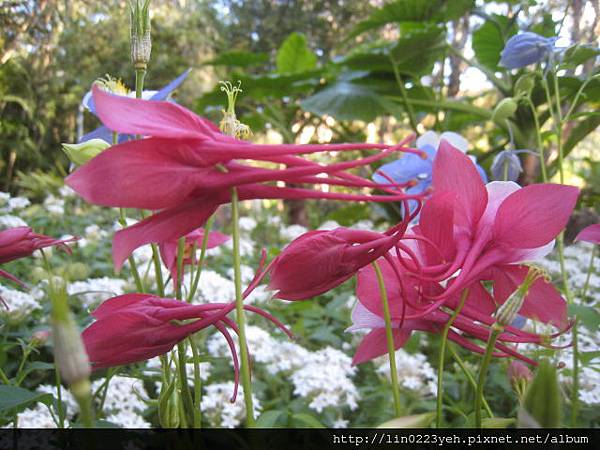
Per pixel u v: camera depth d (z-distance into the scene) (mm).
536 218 566
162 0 8258
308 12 8172
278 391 1816
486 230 589
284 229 4289
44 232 3562
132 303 576
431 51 3217
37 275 1779
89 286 1832
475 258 574
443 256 590
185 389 649
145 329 550
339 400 1583
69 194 4406
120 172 466
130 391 1346
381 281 592
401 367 1694
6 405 766
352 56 3225
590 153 4844
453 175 585
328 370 1577
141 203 474
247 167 501
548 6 1858
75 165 740
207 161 490
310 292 517
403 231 526
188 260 894
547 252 593
